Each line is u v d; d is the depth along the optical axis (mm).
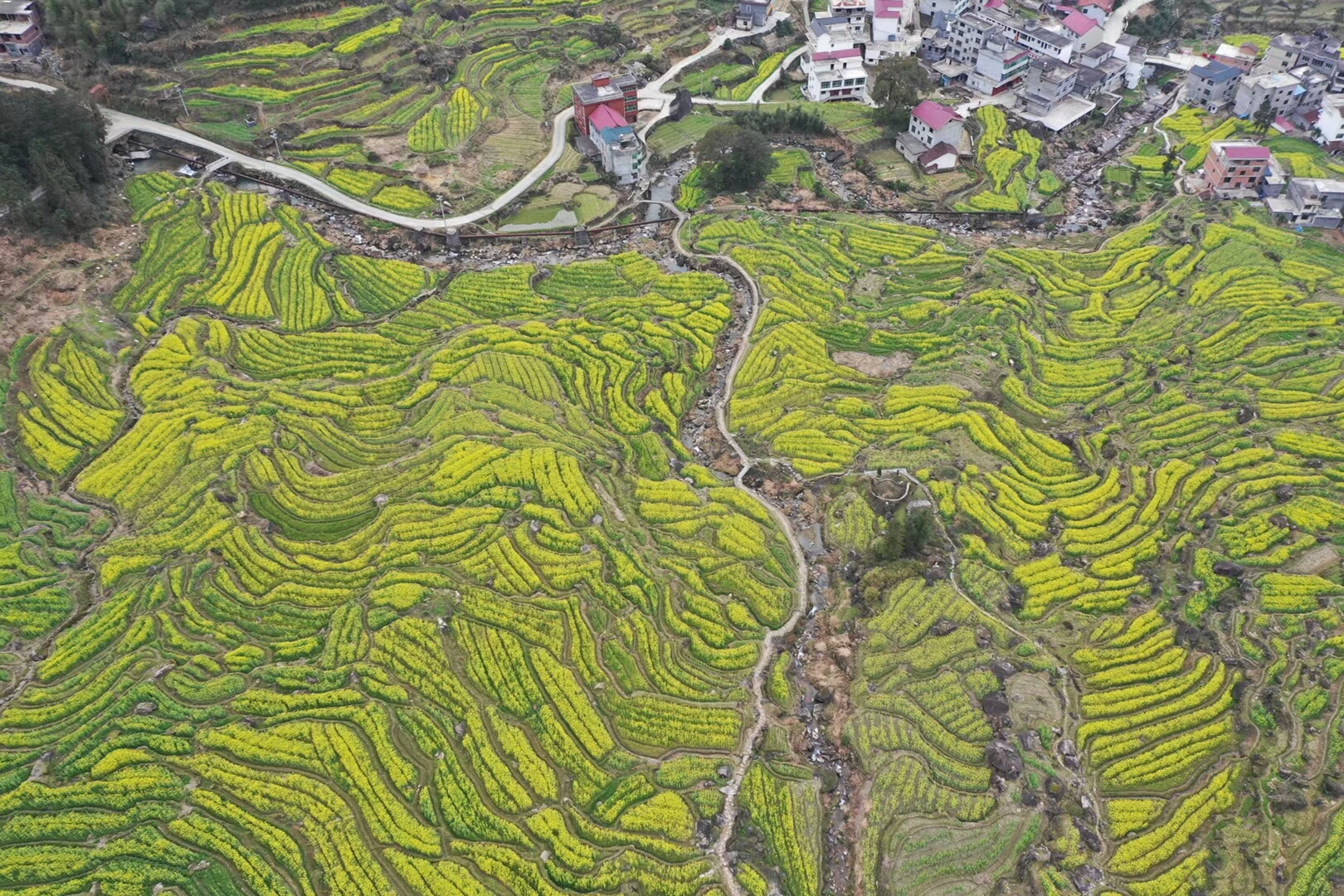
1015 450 82062
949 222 114125
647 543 74375
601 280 102812
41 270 93062
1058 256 105812
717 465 82312
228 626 66688
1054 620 68188
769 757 60906
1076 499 77312
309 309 96688
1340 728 59062
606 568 72188
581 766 59625
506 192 114875
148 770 58062
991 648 66312
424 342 94250
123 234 100938
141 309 93812
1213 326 92812
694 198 116375
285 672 63844
